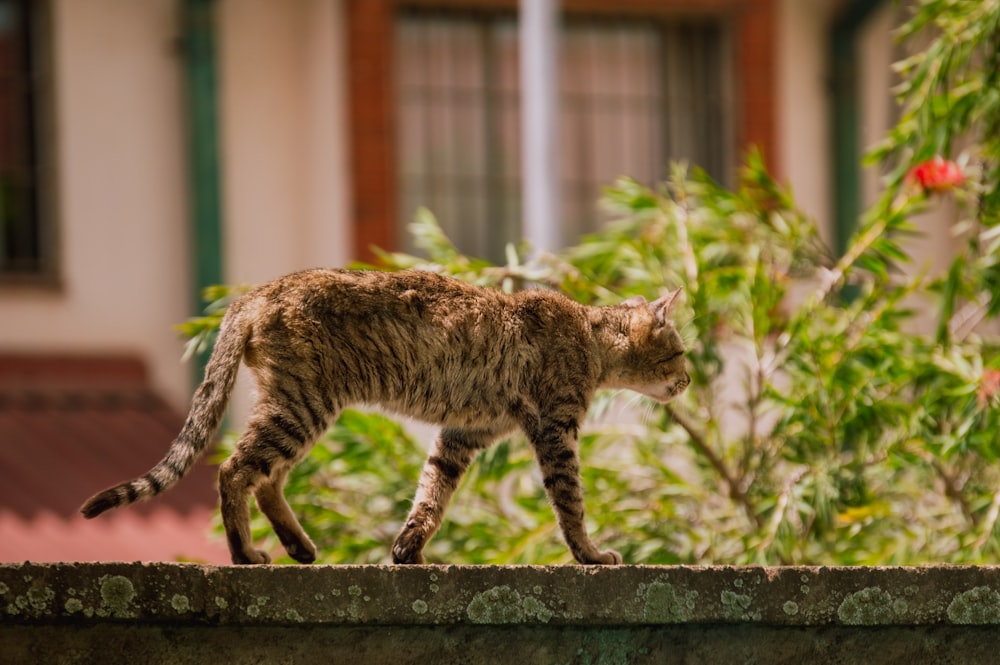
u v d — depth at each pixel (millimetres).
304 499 10945
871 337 10570
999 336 11750
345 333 7066
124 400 16938
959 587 6379
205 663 5879
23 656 5746
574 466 7637
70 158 17516
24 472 15359
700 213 11789
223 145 17656
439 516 7773
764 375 10836
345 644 6000
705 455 10672
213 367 6988
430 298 7352
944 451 9719
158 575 5801
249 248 17688
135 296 17547
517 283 10539
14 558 13914
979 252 10906
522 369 7605
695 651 6258
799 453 10766
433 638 6074
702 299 10672
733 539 10695
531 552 10273
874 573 6352
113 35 17641
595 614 6145
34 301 17344
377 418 10727
